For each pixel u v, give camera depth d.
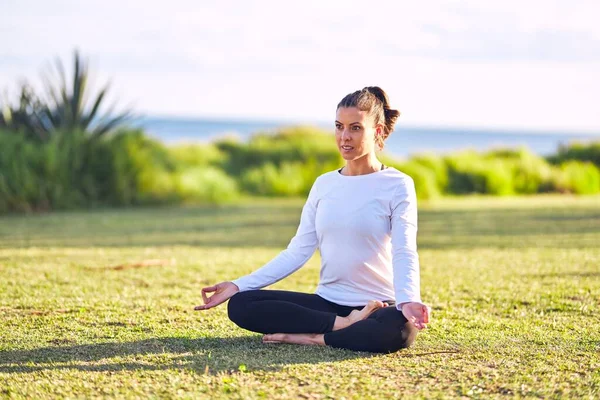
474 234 7.68
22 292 4.27
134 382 2.53
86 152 12.00
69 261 5.59
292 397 2.38
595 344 3.07
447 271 5.14
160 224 9.02
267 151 18.72
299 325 2.99
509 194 15.41
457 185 15.55
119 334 3.23
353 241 3.00
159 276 4.92
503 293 4.25
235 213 10.84
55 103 13.10
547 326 3.41
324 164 16.06
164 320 3.52
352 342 2.91
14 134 11.94
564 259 5.68
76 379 2.57
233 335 3.21
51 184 11.36
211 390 2.45
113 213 10.80
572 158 17.62
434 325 3.42
